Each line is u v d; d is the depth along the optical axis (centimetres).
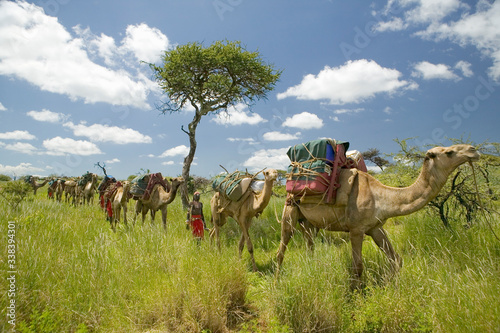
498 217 618
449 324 354
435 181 450
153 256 612
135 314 452
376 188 514
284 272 550
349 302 454
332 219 556
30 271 468
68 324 410
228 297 484
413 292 419
